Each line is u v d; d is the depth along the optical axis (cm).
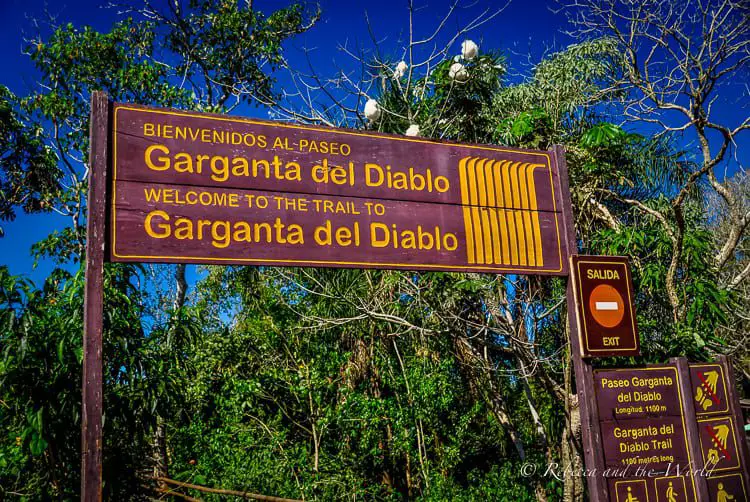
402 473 991
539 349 808
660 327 806
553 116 874
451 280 779
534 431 984
